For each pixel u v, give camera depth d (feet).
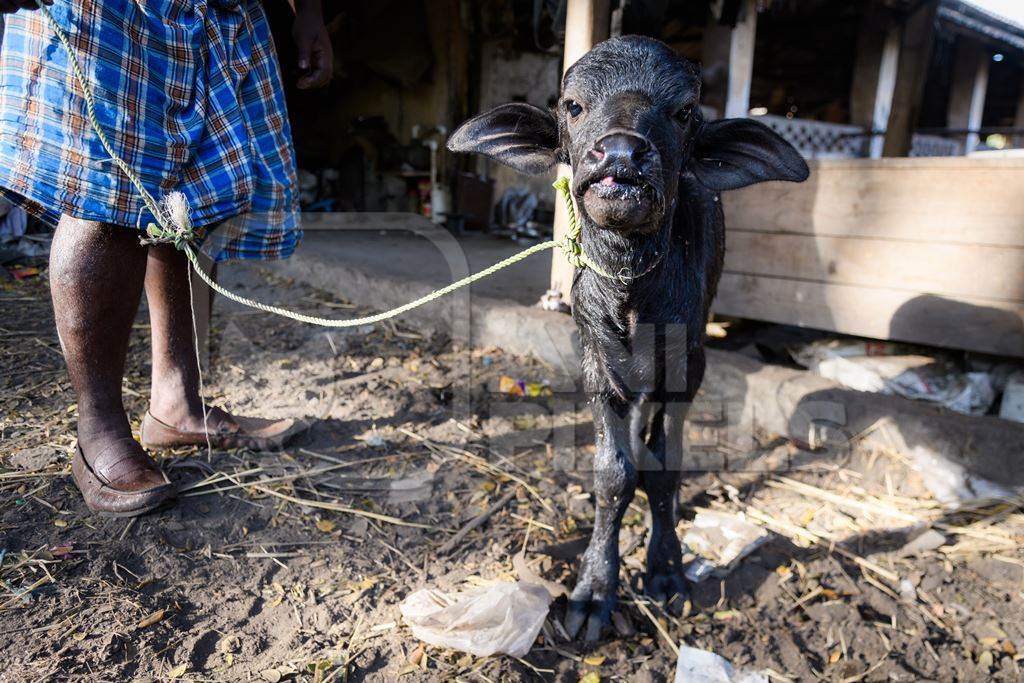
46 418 10.19
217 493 9.05
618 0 13.37
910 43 23.47
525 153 7.67
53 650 6.52
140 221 7.56
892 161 12.69
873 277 13.23
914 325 12.89
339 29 30.12
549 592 8.02
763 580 8.71
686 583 8.39
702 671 7.15
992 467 10.46
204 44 7.96
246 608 7.42
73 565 7.51
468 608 7.38
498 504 9.62
